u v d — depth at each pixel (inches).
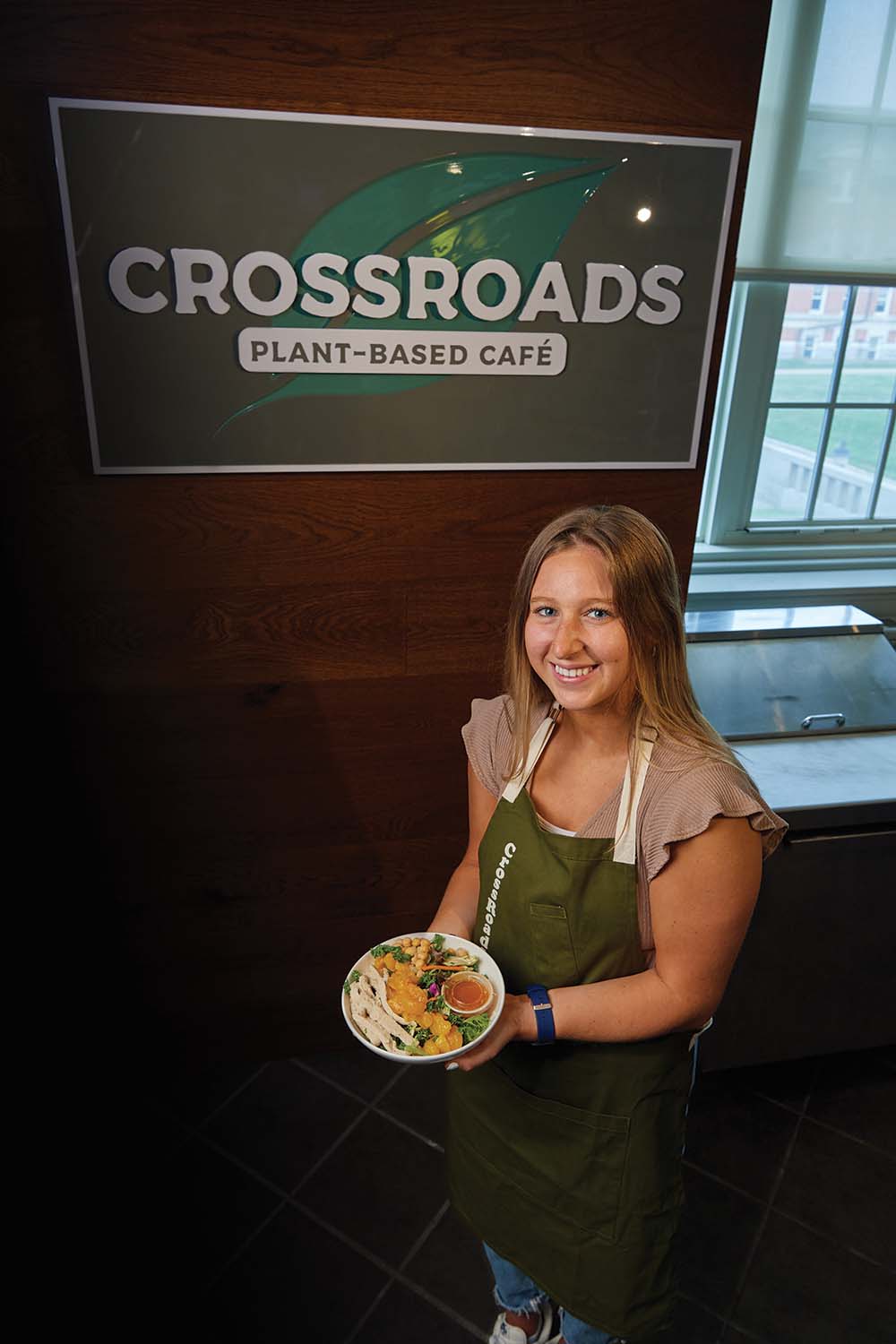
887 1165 81.5
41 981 83.0
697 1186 79.3
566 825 49.9
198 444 68.8
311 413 69.2
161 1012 89.4
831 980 82.3
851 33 84.9
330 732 80.8
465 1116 58.4
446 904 58.5
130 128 60.0
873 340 99.3
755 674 86.9
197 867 84.0
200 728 78.7
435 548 75.5
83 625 73.4
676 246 68.9
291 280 65.0
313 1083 90.0
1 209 61.1
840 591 104.0
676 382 73.2
